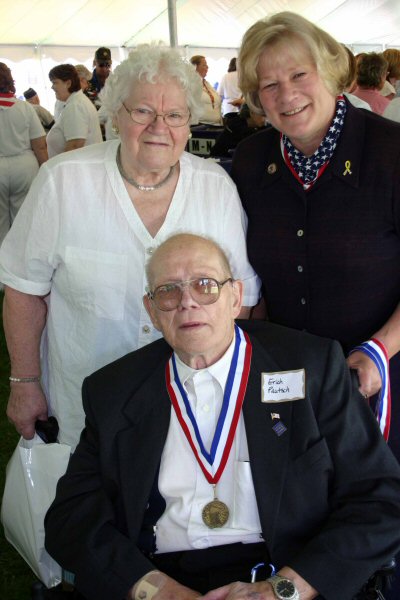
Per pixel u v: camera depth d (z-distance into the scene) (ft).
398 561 6.25
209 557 5.15
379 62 14.60
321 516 5.08
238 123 13.91
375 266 5.97
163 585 4.80
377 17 40.86
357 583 4.67
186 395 5.36
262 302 7.27
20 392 6.77
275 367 5.34
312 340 5.47
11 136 18.54
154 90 5.59
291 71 5.65
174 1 21.56
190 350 5.18
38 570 6.92
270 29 5.59
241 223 6.65
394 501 4.94
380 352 5.63
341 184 5.91
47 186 6.05
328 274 6.14
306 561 4.71
